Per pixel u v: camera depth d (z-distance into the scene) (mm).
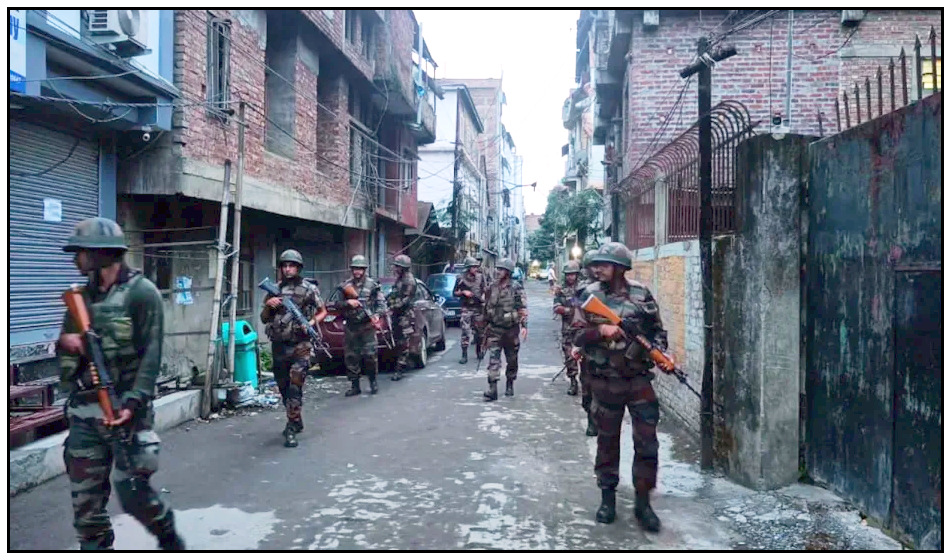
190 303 9688
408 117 22969
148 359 3779
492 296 9211
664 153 7988
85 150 8242
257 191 11695
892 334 4223
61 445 5684
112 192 8742
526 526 4645
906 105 4121
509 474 5809
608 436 4707
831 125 11812
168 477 5703
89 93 7570
